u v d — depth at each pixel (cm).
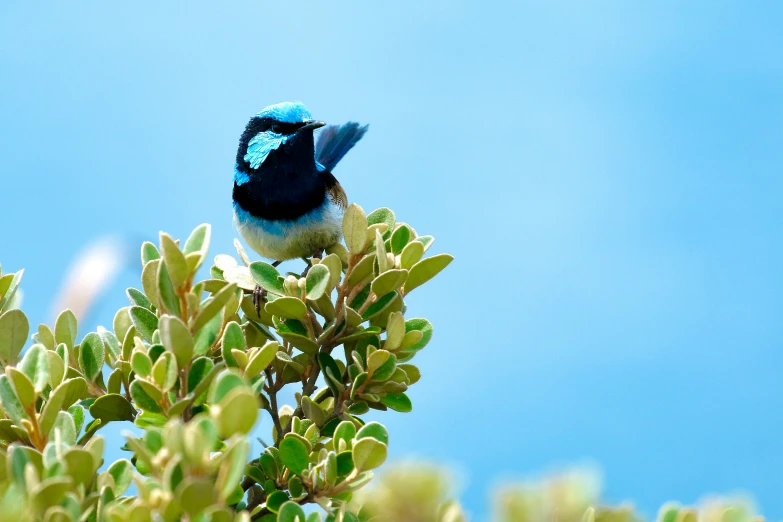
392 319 886
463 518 504
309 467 772
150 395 687
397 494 475
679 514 538
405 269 909
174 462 540
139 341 730
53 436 693
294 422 847
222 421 536
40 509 535
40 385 699
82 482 580
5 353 826
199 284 720
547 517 464
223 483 536
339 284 927
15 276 900
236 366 759
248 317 955
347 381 931
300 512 648
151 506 548
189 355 686
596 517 498
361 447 706
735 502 536
